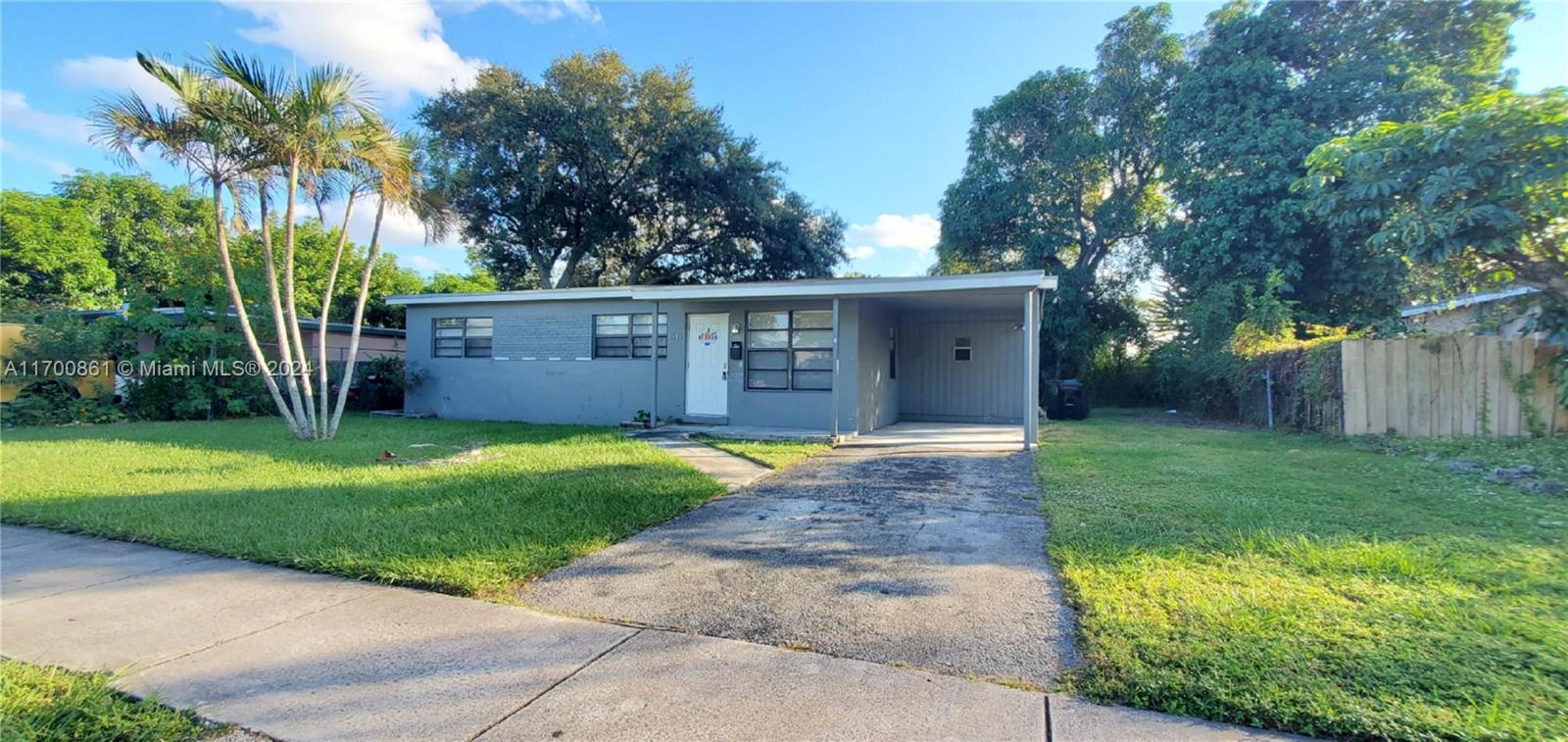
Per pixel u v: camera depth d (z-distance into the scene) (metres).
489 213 22.62
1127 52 18.62
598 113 21.23
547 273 24.31
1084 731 2.34
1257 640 2.89
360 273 26.67
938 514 5.55
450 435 11.02
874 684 2.70
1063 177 19.41
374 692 2.66
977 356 14.45
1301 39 15.80
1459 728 2.21
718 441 10.25
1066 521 5.04
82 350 13.12
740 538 4.86
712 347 12.67
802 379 11.72
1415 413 9.12
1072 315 19.38
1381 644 2.83
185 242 17.33
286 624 3.33
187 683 2.73
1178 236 16.94
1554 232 6.91
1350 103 14.89
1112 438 10.74
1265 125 15.50
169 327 13.38
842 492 6.47
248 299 14.13
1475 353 8.77
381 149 9.53
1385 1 15.55
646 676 2.78
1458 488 6.07
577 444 9.73
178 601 3.65
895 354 14.31
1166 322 19.58
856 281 10.40
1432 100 14.30
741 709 2.52
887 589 3.78
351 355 10.59
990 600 3.58
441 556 4.26
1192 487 6.25
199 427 11.96
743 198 23.12
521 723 2.43
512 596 3.72
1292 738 2.26
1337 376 10.02
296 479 6.75
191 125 8.59
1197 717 2.41
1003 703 2.54
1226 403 15.05
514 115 20.69
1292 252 15.20
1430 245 7.22
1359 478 6.64
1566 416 8.23
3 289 23.06
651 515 5.41
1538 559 3.94
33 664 2.88
